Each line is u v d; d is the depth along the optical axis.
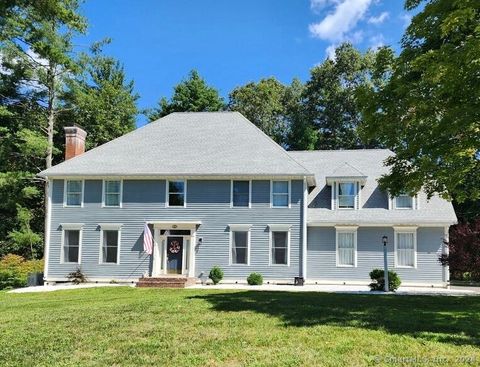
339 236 28.75
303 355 8.46
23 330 11.18
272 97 56.28
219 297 17.08
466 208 37.88
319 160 33.41
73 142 31.67
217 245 27.88
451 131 12.80
